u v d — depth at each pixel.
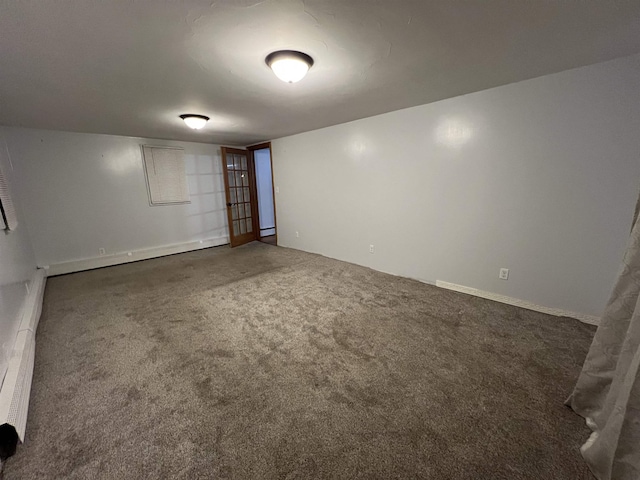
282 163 5.11
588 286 2.32
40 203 3.83
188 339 2.22
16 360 1.72
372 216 3.87
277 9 1.32
